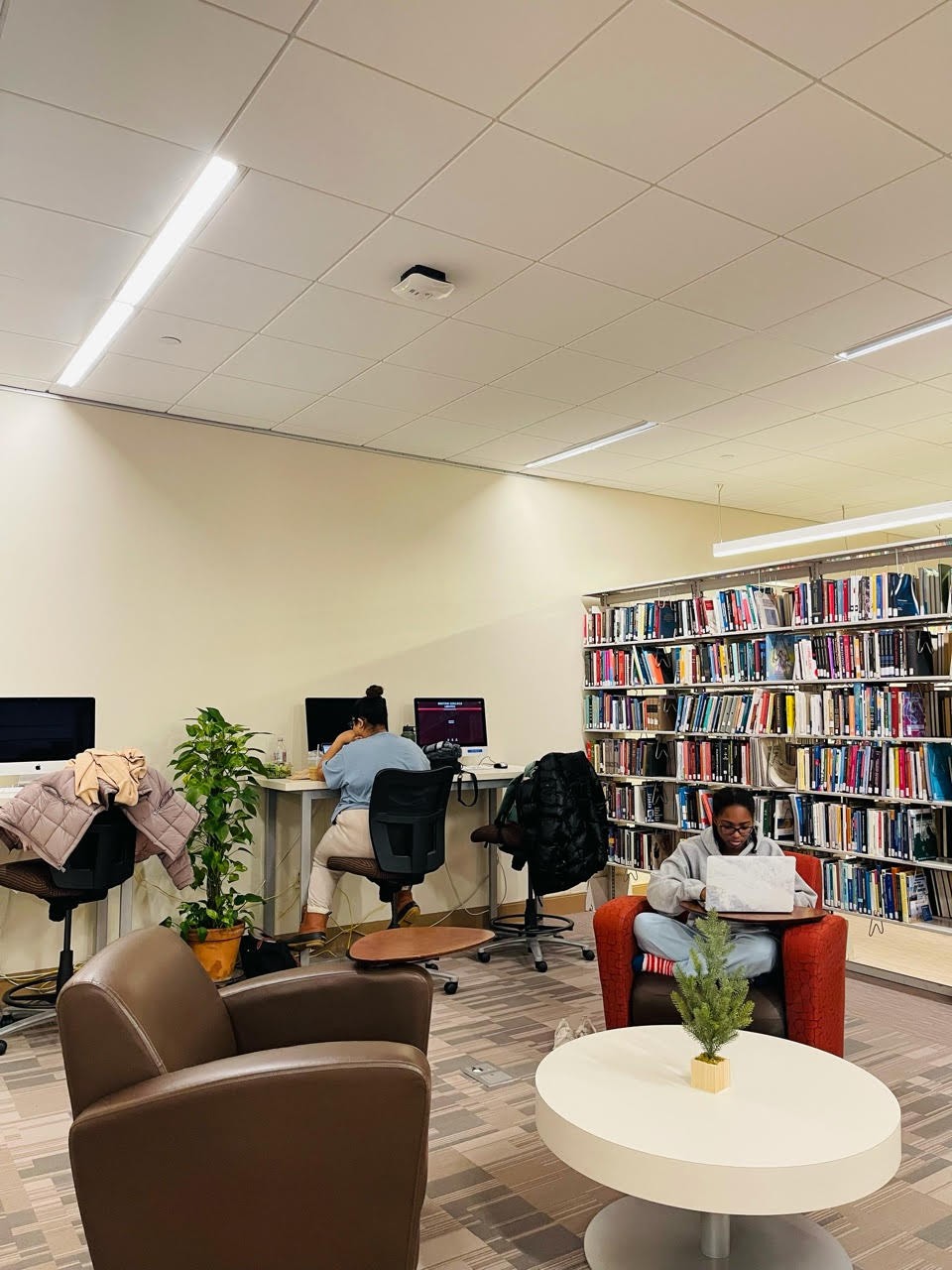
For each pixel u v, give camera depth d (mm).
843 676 4789
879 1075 3297
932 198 2910
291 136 2561
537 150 2635
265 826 5086
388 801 4480
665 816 5816
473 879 5812
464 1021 3930
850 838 4676
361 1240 1804
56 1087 3316
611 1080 2240
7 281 3420
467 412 4949
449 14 2105
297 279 3414
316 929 4574
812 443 5609
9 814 3678
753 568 5359
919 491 6938
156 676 4809
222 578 5051
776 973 3188
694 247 3209
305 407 4840
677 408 4918
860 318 3801
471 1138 2834
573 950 5121
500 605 6125
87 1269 2197
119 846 3920
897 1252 2211
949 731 4348
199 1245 1774
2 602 4426
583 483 6613
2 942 4305
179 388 4543
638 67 2293
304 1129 1774
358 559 5547
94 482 4707
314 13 2102
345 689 5434
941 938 4293
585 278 3426
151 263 3287
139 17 2109
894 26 2154
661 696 5945
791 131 2559
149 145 2600
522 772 5492
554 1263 2178
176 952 2266
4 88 2352
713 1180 1804
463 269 3352
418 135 2559
